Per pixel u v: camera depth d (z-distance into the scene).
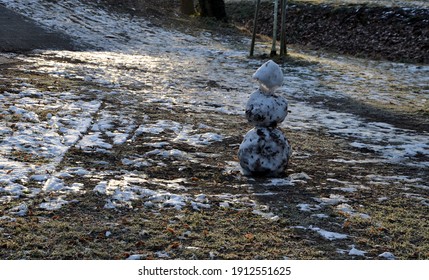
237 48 25.45
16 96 13.09
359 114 14.95
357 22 28.94
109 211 7.09
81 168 8.73
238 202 7.64
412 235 6.71
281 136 8.88
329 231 6.73
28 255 5.74
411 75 21.44
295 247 6.21
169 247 6.03
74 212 6.98
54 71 16.73
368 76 20.77
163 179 8.62
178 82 17.33
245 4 34.00
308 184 8.64
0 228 6.32
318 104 16.02
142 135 11.07
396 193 8.43
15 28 22.62
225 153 10.26
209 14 31.25
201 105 14.47
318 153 10.73
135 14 29.31
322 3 31.42
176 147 10.40
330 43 28.00
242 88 17.41
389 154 10.98
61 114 11.87
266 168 8.82
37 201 7.26
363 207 7.67
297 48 26.92
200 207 7.36
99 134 10.87
